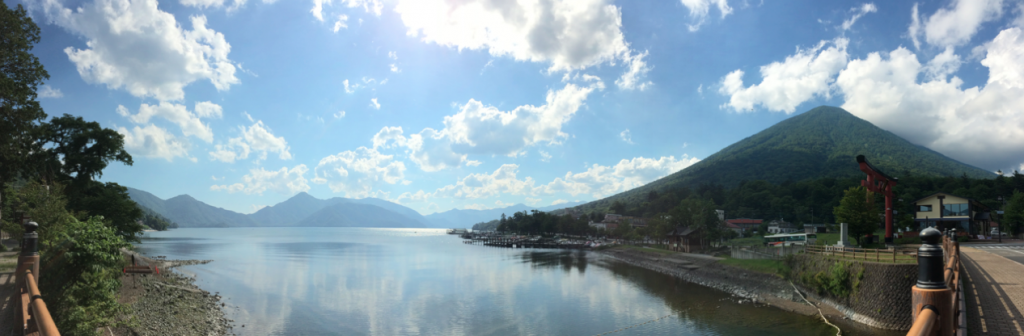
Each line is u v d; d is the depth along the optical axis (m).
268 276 71.88
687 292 56.94
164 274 61.62
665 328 39.75
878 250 38.06
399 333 39.56
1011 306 18.36
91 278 17.66
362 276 73.56
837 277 39.97
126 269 47.75
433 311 47.62
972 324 15.91
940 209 78.88
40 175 56.72
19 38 33.38
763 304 46.69
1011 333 14.88
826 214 163.88
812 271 45.44
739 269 61.50
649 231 115.88
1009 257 36.44
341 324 41.97
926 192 154.00
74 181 62.53
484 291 59.72
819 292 43.53
